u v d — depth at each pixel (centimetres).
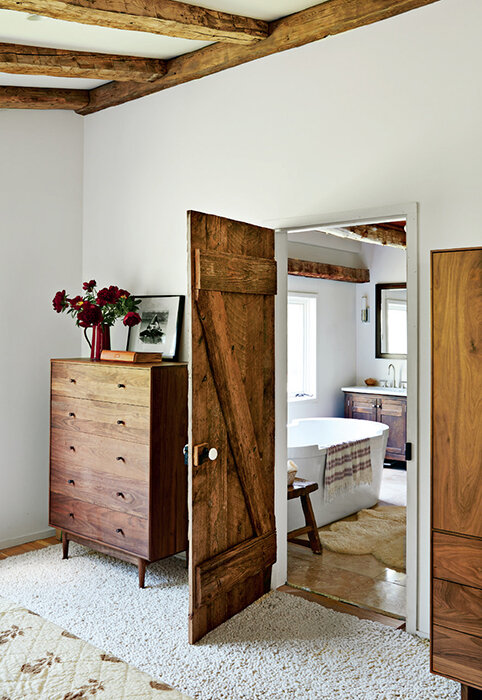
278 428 375
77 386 398
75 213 484
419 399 306
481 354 231
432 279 243
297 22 335
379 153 319
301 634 309
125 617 326
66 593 356
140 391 357
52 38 347
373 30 319
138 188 445
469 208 291
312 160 346
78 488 399
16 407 448
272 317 360
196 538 304
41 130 461
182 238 416
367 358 798
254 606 344
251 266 337
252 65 371
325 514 492
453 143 295
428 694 257
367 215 325
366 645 298
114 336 464
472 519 234
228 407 324
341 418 738
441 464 241
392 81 313
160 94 427
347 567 407
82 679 189
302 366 739
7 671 194
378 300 786
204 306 305
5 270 441
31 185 455
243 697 253
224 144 388
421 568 307
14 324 446
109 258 469
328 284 760
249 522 347
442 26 296
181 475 373
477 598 233
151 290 439
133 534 364
